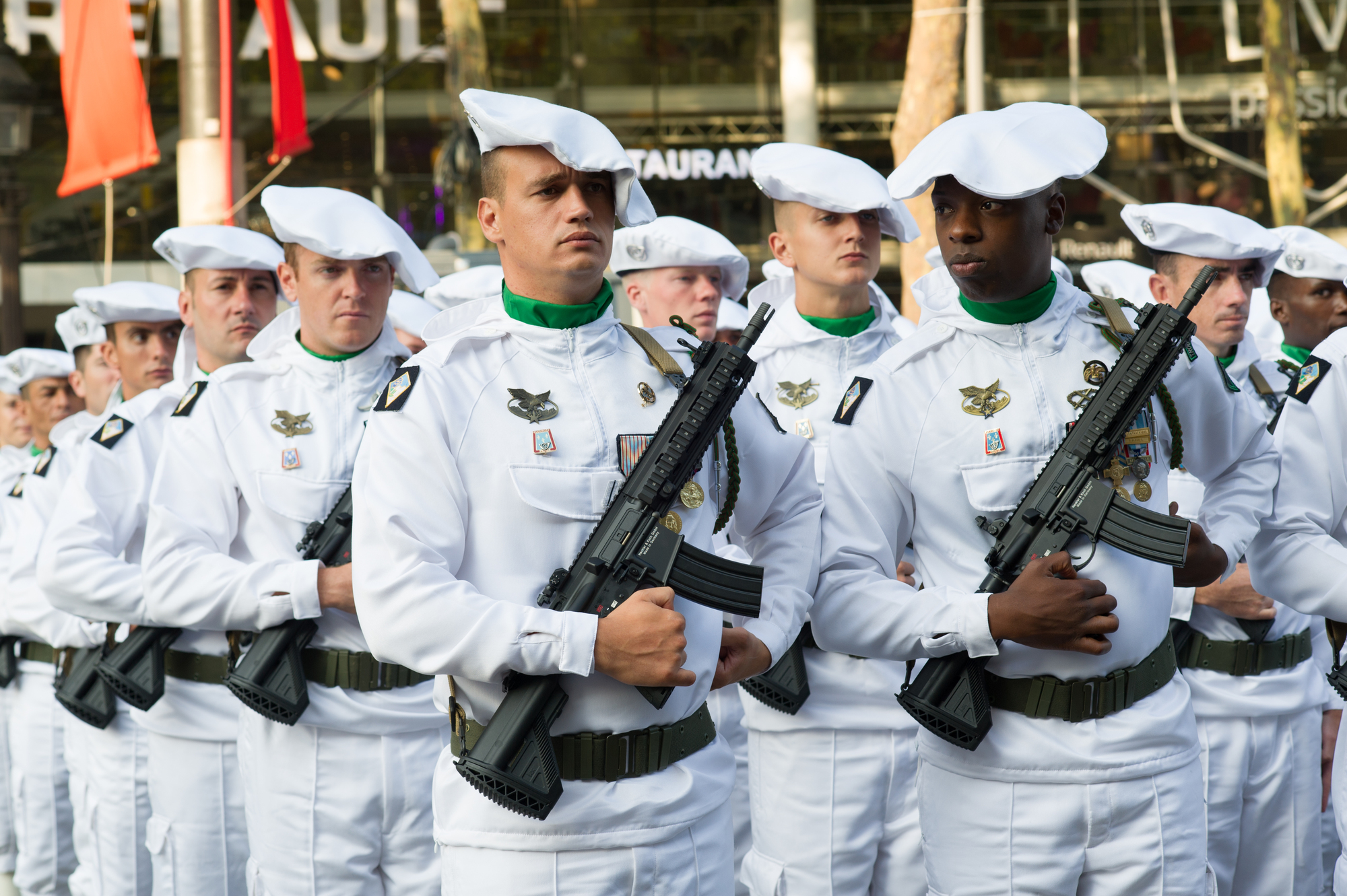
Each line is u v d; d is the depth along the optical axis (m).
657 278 5.40
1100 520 2.90
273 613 3.61
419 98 17.25
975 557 3.07
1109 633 2.94
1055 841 2.96
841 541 3.11
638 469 2.72
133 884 4.71
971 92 15.85
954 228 2.98
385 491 2.66
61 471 5.29
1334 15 16.58
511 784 2.56
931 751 3.13
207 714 4.23
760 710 4.26
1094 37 17.00
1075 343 3.09
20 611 5.07
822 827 4.14
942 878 3.12
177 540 3.76
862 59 17.31
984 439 3.03
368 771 3.71
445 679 2.94
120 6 10.80
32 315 17.59
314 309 3.90
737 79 17.23
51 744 5.74
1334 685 3.55
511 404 2.75
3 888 6.23
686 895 2.73
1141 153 16.97
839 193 4.36
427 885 3.77
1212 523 3.30
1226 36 16.84
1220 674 4.20
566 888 2.64
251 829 3.86
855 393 3.17
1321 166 16.69
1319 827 4.34
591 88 17.33
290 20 11.43
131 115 10.83
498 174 2.79
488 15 17.27
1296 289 4.96
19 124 16.83
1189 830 3.02
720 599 2.68
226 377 3.98
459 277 6.16
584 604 2.64
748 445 2.97
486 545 2.71
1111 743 2.94
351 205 3.93
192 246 4.59
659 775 2.72
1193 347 3.14
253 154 17.02
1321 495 3.51
